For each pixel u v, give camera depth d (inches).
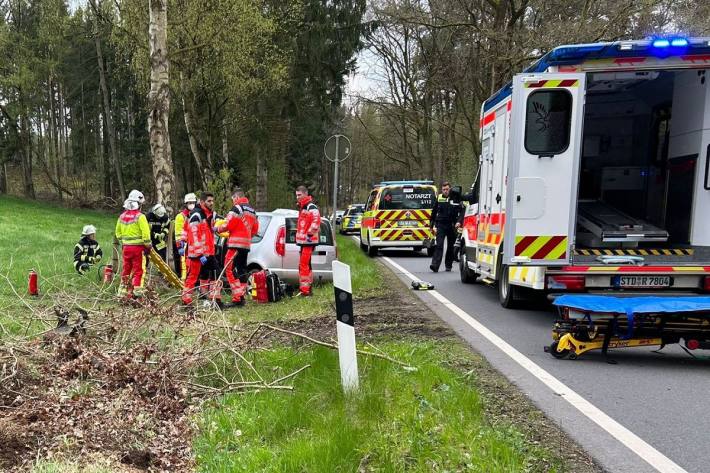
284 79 986.7
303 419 150.8
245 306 338.6
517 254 255.0
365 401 155.8
